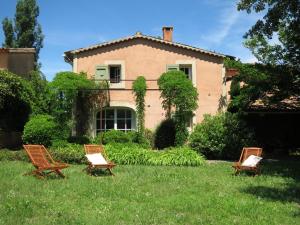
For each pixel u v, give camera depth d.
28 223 7.91
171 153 19.08
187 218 8.59
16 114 25.67
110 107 25.33
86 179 13.47
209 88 25.62
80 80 23.25
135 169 16.52
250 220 8.57
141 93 24.47
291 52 19.81
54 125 21.91
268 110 23.98
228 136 21.94
